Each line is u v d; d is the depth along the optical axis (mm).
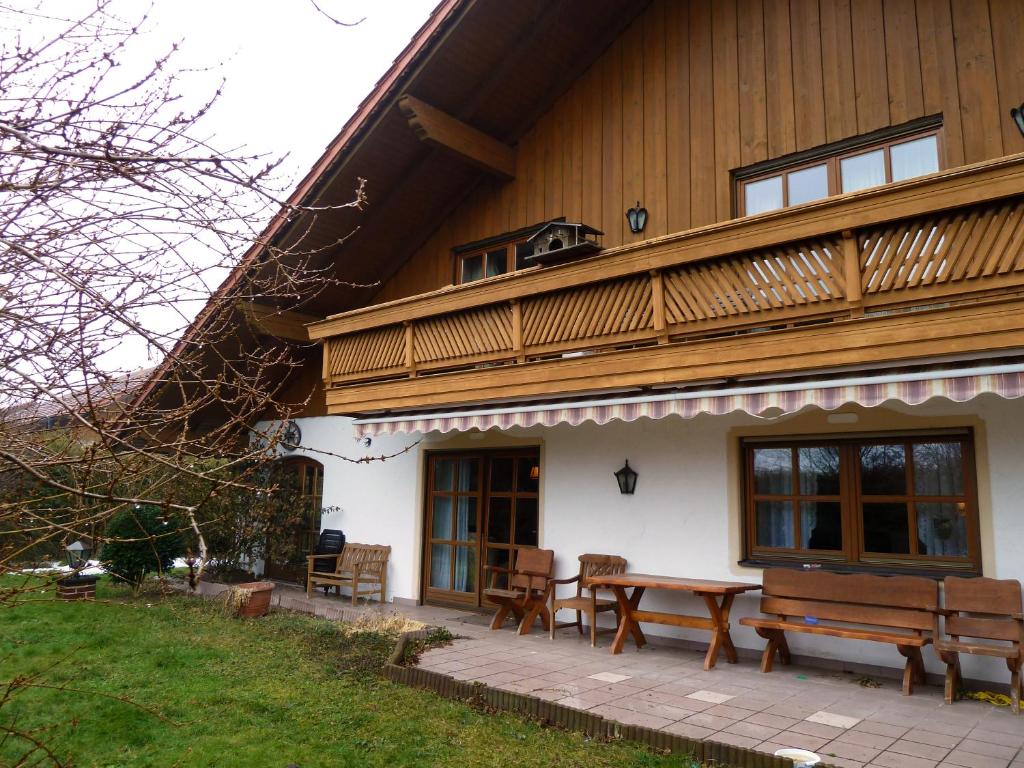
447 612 11398
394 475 12875
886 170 8383
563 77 11578
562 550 10258
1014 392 5617
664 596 9172
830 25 8898
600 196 10883
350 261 13422
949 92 7926
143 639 9227
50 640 9141
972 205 5828
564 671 7570
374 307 10625
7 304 2879
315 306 13984
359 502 13359
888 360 6270
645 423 9648
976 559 7219
